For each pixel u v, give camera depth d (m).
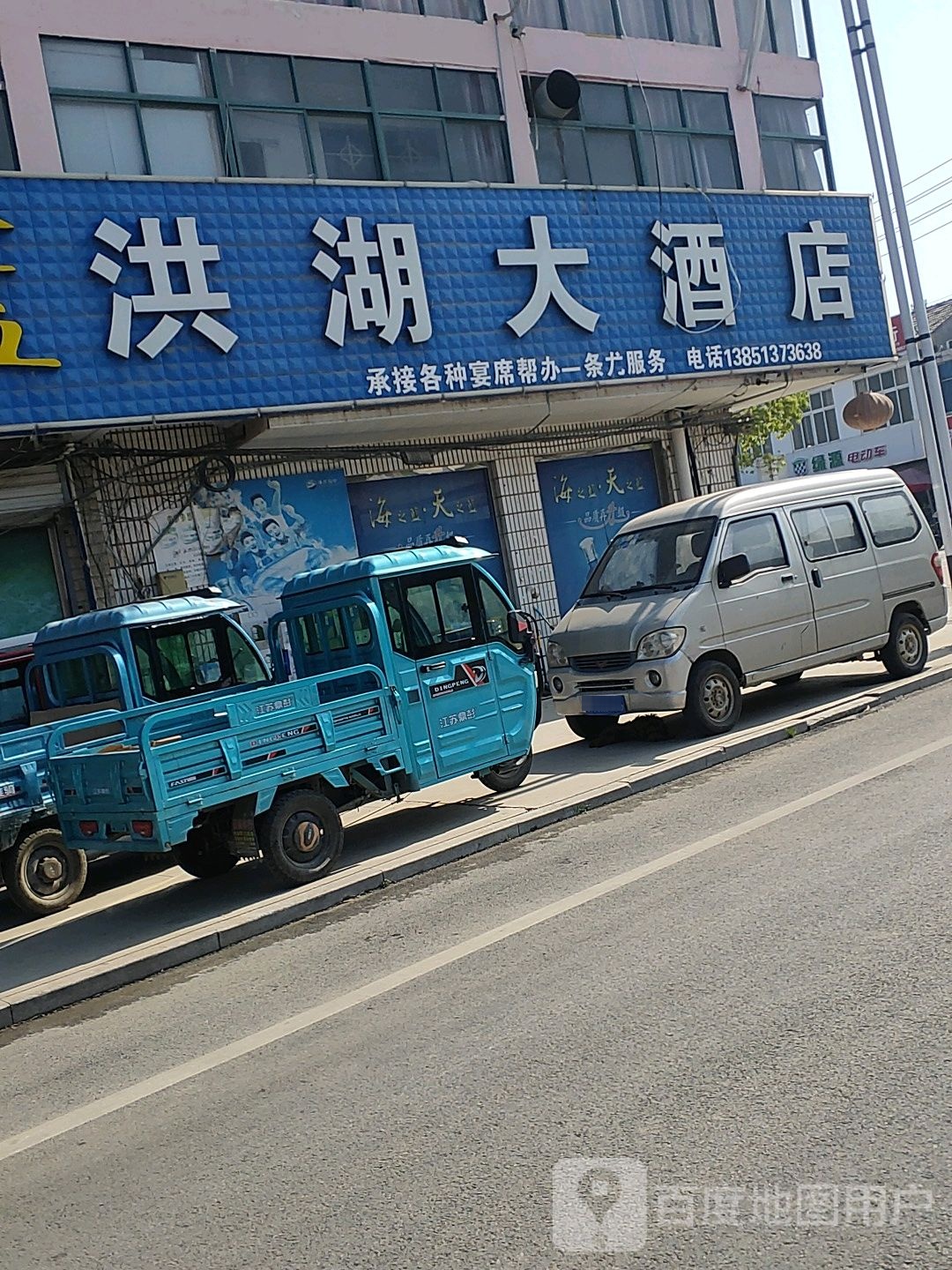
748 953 5.35
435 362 13.41
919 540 12.80
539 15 15.89
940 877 5.96
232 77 13.48
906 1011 4.46
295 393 12.55
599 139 16.16
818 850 6.84
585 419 16.47
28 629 13.12
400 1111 4.36
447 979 5.79
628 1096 4.14
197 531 13.81
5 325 11.09
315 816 8.23
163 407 11.83
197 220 12.12
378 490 15.39
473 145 15.16
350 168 14.20
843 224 16.91
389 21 14.58
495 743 9.63
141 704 9.01
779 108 18.00
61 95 12.48
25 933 8.35
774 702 12.49
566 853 8.01
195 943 7.25
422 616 9.31
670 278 15.20
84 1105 5.08
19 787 8.77
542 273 14.20
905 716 10.66
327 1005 5.76
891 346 17.23
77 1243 3.83
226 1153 4.30
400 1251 3.41
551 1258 3.25
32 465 12.84
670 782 9.77
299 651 9.67
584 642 11.30
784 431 29.58
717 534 11.38
